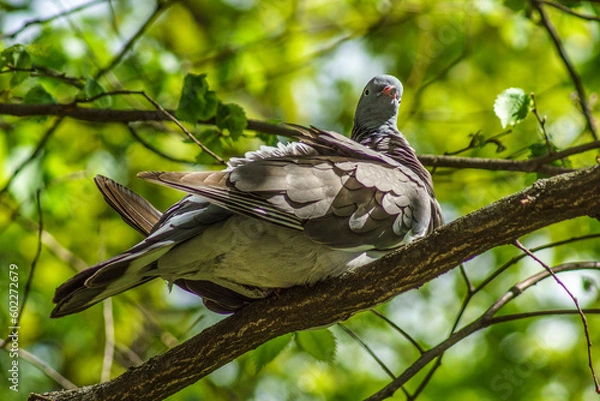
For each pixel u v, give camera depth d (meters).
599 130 14.01
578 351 14.69
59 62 11.73
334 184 7.15
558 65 16.05
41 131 13.29
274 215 6.79
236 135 9.70
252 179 6.84
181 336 12.16
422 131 15.95
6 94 10.15
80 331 14.07
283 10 16.14
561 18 15.19
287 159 7.18
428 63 15.52
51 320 13.87
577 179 6.24
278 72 15.84
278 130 10.06
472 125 15.79
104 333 14.09
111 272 6.52
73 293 6.63
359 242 7.21
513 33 14.05
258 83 14.66
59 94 12.56
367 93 9.72
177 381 7.38
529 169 9.76
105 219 14.33
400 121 15.59
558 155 9.63
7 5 14.05
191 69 14.40
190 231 6.80
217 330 7.37
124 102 12.33
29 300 13.77
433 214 8.40
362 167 7.42
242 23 15.73
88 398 7.46
